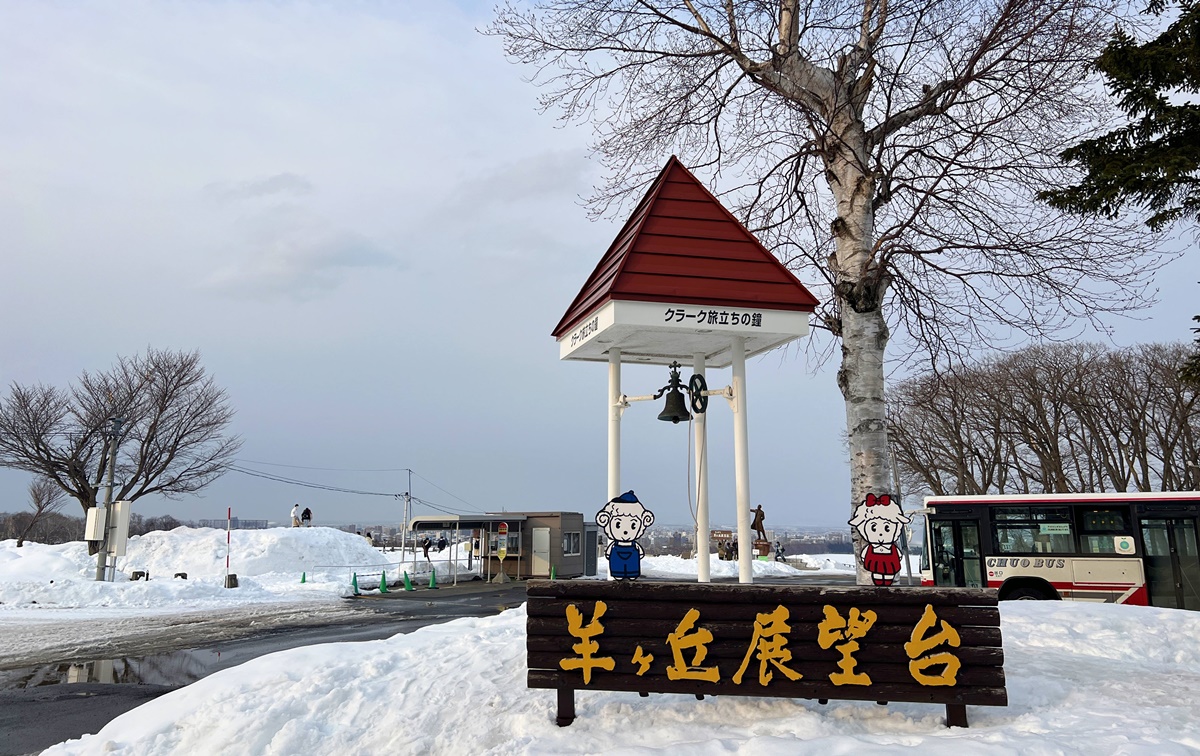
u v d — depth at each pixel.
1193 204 12.09
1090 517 16.62
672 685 5.86
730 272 7.62
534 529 35.56
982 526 17.36
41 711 10.30
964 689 5.59
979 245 11.70
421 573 36.03
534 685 5.99
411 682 7.38
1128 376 40.03
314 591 27.75
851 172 11.75
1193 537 15.78
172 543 36.69
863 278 11.31
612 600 6.01
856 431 11.15
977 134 11.55
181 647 15.68
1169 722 5.43
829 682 5.73
